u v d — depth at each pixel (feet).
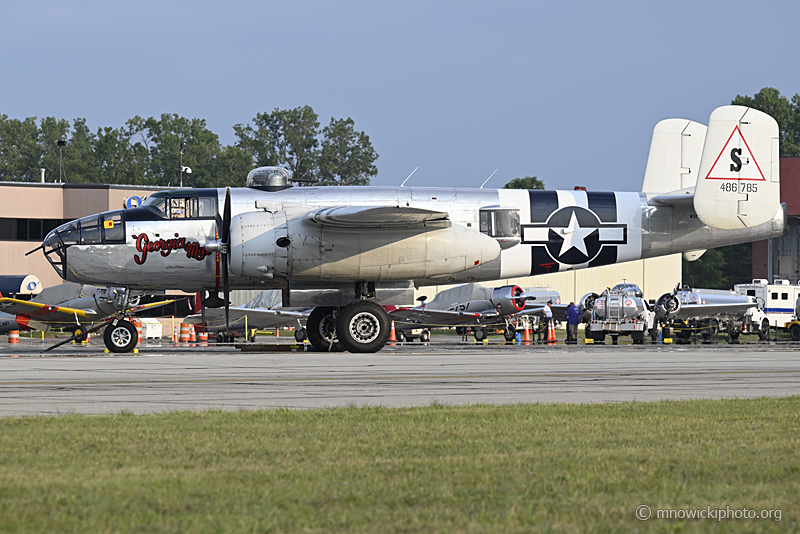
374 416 98.27
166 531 49.90
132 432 85.30
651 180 297.74
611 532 50.65
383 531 50.52
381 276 239.71
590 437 84.58
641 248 271.49
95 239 241.14
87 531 49.67
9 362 193.36
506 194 263.70
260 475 65.26
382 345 241.96
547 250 263.08
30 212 512.63
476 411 103.45
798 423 94.53
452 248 240.94
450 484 62.69
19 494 58.29
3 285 428.15
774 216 278.67
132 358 211.82
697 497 59.16
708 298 407.85
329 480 63.72
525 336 377.50
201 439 81.56
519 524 52.13
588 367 184.24
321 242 234.38
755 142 269.85
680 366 189.98
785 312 475.72
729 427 91.30
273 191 252.01
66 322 329.52
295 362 196.54
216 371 167.32
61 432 84.79
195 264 245.24
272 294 390.42
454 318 364.58
